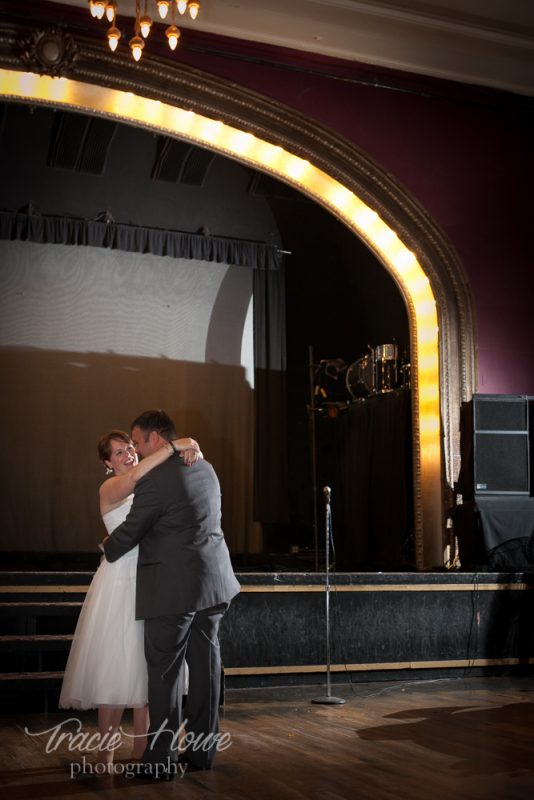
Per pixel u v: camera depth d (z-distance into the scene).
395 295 9.56
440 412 7.67
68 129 8.77
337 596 5.94
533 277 8.14
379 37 7.41
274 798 2.84
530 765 3.33
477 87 8.12
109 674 3.19
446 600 6.31
